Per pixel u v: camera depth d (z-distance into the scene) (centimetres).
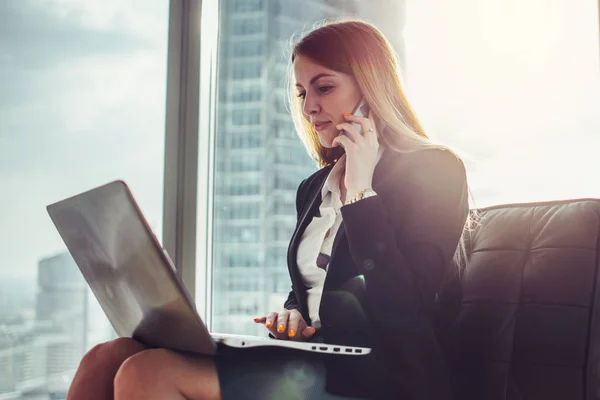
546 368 130
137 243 109
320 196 158
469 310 144
